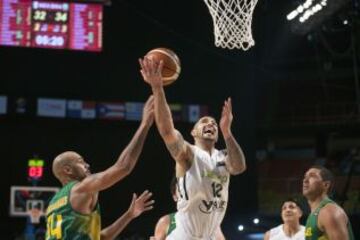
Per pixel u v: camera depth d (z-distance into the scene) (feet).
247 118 62.13
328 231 17.26
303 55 71.41
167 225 21.88
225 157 16.94
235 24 28.76
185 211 16.57
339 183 63.57
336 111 72.64
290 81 74.49
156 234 21.99
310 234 17.76
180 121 60.03
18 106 57.26
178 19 61.82
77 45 55.93
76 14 56.13
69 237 14.84
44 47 55.26
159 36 61.21
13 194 53.67
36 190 54.03
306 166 69.72
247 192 61.05
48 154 57.57
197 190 16.31
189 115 60.34
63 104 58.29
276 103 75.20
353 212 59.93
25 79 57.82
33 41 55.21
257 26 66.03
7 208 55.67
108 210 58.13
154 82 15.39
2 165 56.54
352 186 62.80
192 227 16.61
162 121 15.38
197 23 62.13
